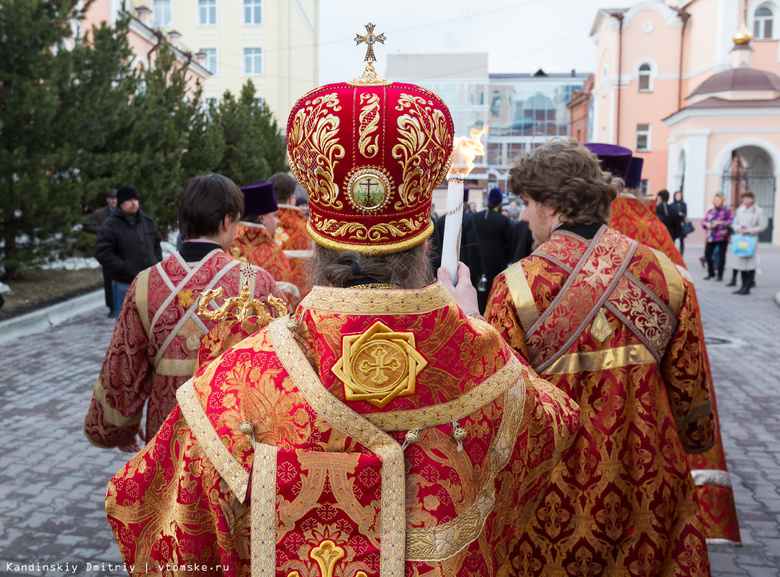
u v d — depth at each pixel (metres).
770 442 4.55
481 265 6.25
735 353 7.17
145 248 7.06
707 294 11.50
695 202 26.31
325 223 1.04
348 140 0.97
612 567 1.80
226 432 1.00
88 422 2.21
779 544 3.19
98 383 2.19
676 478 1.81
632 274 1.83
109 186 10.07
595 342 1.81
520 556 1.85
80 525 3.36
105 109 10.02
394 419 0.98
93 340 7.67
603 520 1.79
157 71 14.89
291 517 0.95
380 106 0.97
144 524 1.10
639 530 1.79
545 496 1.83
